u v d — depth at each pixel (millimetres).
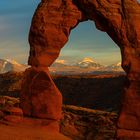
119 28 31797
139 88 30734
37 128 33469
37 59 34281
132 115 30922
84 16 34219
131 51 31359
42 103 34156
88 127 47719
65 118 49562
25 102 34719
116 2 32031
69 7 33812
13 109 34312
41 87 34250
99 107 102312
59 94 34344
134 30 31297
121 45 31859
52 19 34031
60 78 133000
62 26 34062
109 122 51344
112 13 32000
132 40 31328
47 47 34062
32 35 34688
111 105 99688
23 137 29547
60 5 34125
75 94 118438
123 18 31812
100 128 47688
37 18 34375
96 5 32562
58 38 34000
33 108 34375
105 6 32219
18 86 119188
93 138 43250
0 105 48125
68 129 44812
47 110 34031
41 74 34125
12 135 29500
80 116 53500
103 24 33031
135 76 30938
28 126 33688
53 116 34031
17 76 131000
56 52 34219
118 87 113000
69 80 129250
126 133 30938
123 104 31297
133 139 30531
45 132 32781
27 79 34812
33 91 34406
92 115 56500
